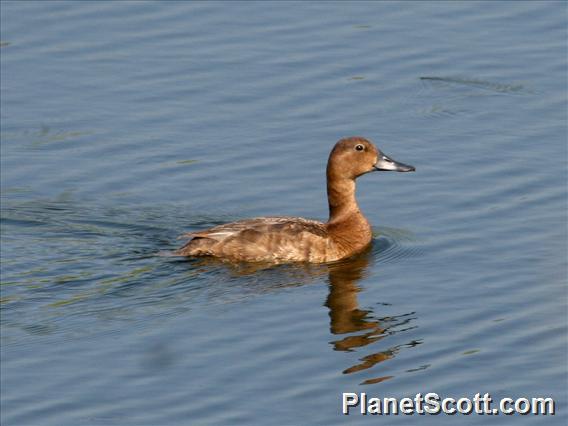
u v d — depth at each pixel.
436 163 19.83
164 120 21.09
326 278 16.89
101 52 22.97
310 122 20.94
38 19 23.92
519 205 18.47
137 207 19.02
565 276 16.41
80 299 16.30
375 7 24.41
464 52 22.91
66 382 14.16
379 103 21.47
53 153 20.39
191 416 13.37
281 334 15.16
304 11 24.28
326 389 13.87
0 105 21.61
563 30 23.50
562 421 13.24
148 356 14.66
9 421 13.40
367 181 19.78
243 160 20.03
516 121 20.89
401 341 14.93
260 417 13.31
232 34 23.47
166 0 24.59
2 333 15.38
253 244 17.42
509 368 14.25
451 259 17.16
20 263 17.42
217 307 15.95
